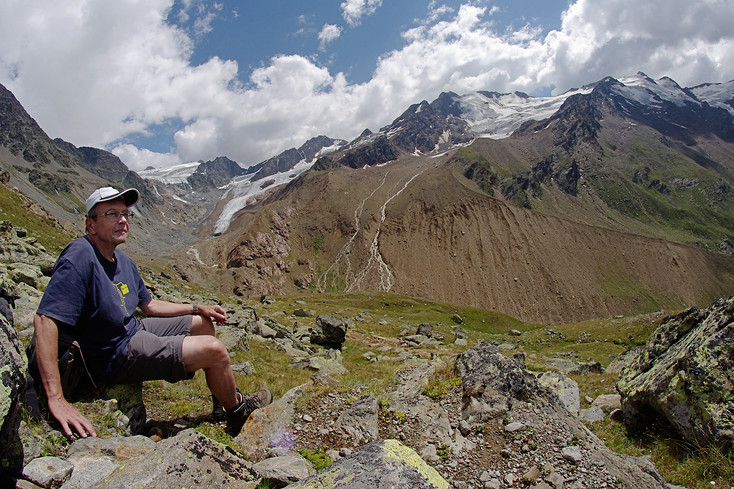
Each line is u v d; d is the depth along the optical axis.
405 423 2.76
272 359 5.61
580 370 8.38
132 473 1.47
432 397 3.06
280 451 2.30
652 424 3.12
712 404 2.61
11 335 1.71
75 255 1.85
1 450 1.36
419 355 10.23
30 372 1.84
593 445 2.45
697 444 2.61
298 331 11.11
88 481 1.47
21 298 3.10
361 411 2.78
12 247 5.92
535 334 20.78
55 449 1.60
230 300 19.77
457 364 3.53
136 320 2.17
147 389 2.72
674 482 2.45
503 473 2.31
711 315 3.04
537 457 2.38
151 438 2.09
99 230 1.99
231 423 2.38
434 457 2.45
